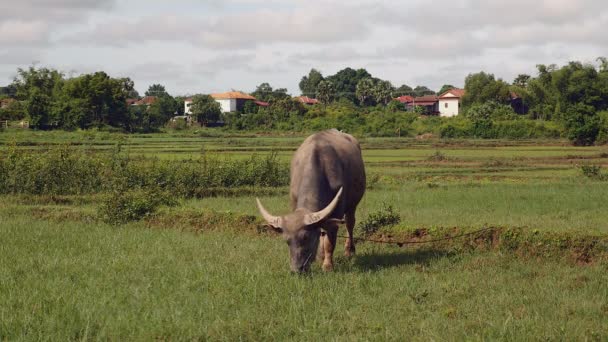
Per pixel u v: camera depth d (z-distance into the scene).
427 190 19.30
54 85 75.50
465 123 59.97
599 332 5.98
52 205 16.00
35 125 63.34
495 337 5.96
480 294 7.55
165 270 8.70
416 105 99.00
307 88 137.12
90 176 17.97
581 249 9.85
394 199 16.98
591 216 13.52
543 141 52.72
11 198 16.78
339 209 9.34
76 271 8.56
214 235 11.99
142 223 13.21
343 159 9.62
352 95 115.62
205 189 18.81
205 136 63.28
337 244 11.27
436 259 9.63
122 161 18.73
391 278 8.23
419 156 37.69
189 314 6.56
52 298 6.98
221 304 6.99
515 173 27.12
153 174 18.38
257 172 20.41
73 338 5.91
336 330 6.26
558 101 75.19
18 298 7.03
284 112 77.56
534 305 6.94
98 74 67.69
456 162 32.81
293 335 6.17
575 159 34.66
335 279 8.13
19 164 17.59
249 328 6.20
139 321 6.30
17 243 10.76
